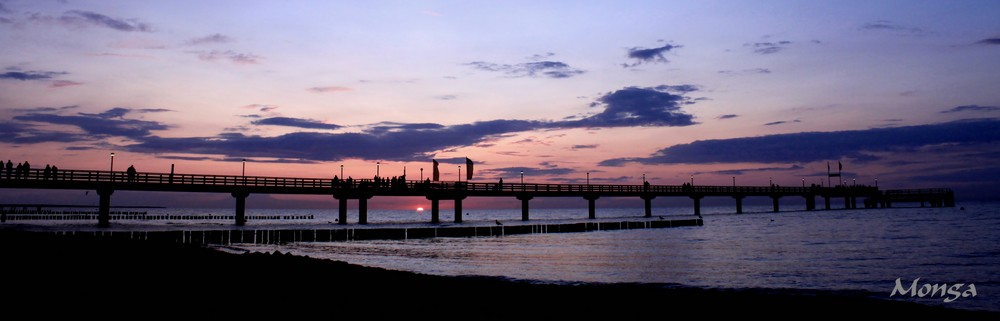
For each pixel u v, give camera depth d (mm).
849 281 23625
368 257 34875
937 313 15906
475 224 66500
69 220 85562
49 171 45625
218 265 22188
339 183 58750
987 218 88938
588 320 13852
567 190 74438
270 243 46125
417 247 42500
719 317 14766
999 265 28422
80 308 12594
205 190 52000
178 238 42938
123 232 40500
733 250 38469
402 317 13102
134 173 49094
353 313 13266
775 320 14609
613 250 39375
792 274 26031
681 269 28328
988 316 15930
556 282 23375
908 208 153625
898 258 32125
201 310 12836
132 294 14703
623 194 80938
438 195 65250
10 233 37719
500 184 68000
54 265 20797
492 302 15641
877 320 14891
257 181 54812
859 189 128375
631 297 17359
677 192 89438
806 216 103688
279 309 13336
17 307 12547
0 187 43562
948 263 29438
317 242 47188
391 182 60875
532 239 51000
